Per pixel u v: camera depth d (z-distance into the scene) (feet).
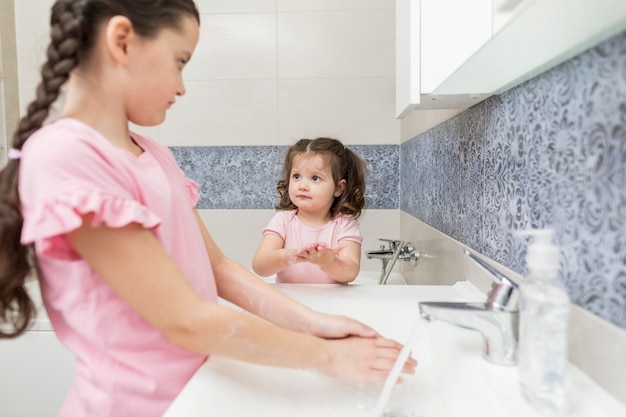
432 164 3.86
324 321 1.98
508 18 1.42
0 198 1.63
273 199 5.98
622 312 1.23
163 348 1.82
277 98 5.87
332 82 5.82
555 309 1.26
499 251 2.22
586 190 1.41
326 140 4.19
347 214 4.23
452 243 3.13
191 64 5.87
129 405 1.77
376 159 5.91
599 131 1.33
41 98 1.69
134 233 1.48
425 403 1.74
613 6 1.17
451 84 2.06
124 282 1.46
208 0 5.79
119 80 1.69
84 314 1.71
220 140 5.97
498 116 2.22
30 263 1.78
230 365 1.80
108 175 1.60
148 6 1.65
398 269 6.00
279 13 5.77
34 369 4.04
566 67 1.54
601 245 1.33
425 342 2.19
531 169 1.83
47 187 1.41
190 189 2.45
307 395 1.75
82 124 1.64
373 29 5.73
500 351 1.58
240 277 2.27
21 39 5.90
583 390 1.32
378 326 2.34
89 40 1.65
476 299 2.42
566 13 1.22
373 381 1.69
